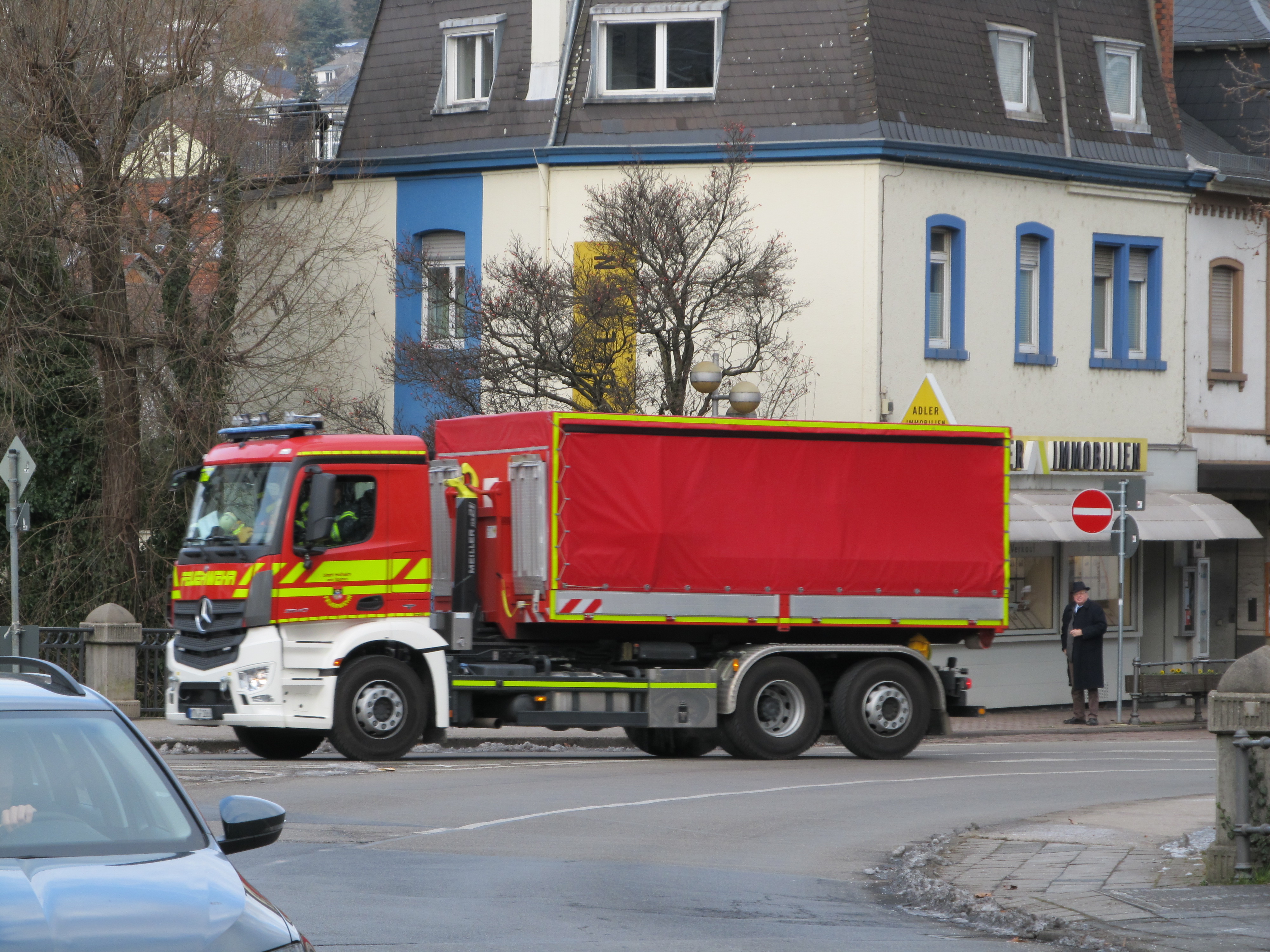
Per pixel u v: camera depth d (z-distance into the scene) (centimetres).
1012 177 4428
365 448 2678
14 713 950
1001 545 3019
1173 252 4784
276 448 2664
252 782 2348
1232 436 4928
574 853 1803
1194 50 5169
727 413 3981
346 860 1703
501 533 2822
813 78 4197
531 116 4403
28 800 894
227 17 4272
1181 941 1345
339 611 2647
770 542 2870
